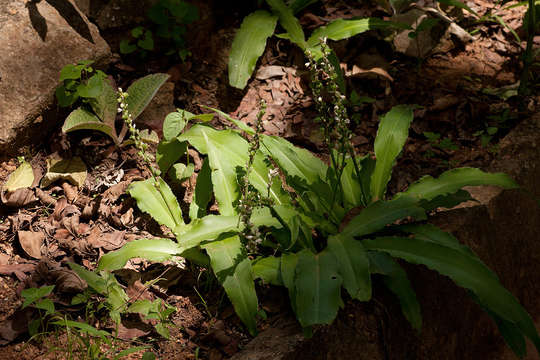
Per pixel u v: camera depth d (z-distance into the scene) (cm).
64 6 165
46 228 150
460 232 148
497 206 154
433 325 144
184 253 142
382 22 168
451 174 146
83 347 137
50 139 161
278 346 135
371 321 138
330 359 136
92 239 149
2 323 139
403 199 142
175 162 160
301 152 151
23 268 145
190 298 143
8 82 156
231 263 137
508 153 161
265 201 141
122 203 154
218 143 147
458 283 135
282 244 143
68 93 158
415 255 137
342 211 147
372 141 165
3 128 155
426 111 168
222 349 138
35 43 160
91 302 141
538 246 163
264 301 142
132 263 146
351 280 135
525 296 160
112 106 159
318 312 132
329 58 166
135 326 140
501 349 155
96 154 160
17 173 155
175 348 138
